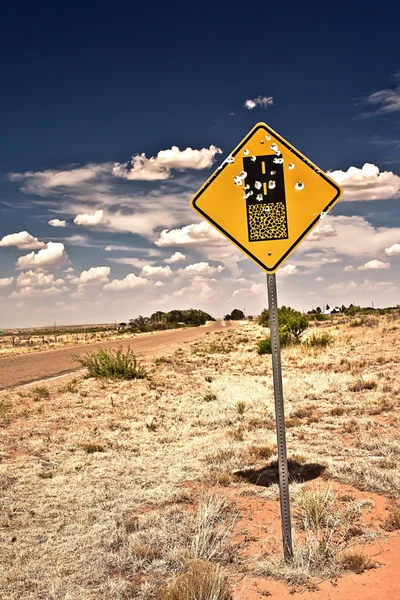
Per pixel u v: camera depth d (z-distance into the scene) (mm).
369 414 10805
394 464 6812
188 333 65188
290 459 7332
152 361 25812
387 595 3598
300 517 5188
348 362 19938
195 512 5453
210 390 15891
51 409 12867
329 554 4199
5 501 6137
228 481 6555
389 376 15547
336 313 87562
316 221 4148
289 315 31000
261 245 4168
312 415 11094
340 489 6008
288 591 3754
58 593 3887
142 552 4484
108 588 3938
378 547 4410
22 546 4816
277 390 4156
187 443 9156
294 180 4172
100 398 14555
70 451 8727
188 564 3979
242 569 4129
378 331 33250
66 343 52406
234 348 33750
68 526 5254
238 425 10492
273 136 4203
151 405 13328
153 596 3771
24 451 8828
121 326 138000
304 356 24375
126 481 6785
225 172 4215
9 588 4016
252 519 5219
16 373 23031
